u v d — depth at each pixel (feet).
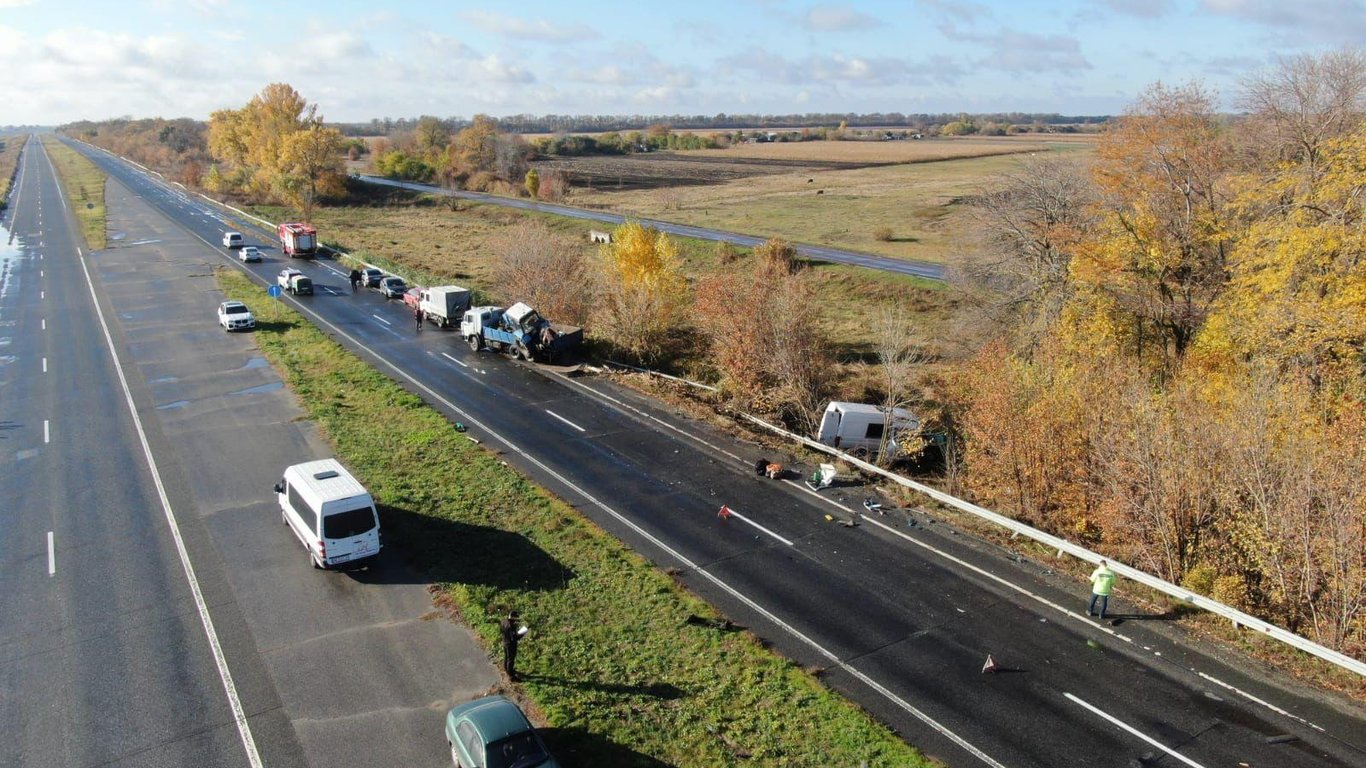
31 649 64.69
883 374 139.54
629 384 139.13
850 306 191.93
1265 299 95.96
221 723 56.95
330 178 409.28
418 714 58.03
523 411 124.36
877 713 59.93
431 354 154.20
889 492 99.14
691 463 106.52
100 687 60.49
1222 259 114.52
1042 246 135.13
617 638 67.77
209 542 81.61
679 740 56.24
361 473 97.50
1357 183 92.02
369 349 155.74
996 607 74.38
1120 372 96.78
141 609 70.23
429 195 415.85
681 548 83.87
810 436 118.52
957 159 573.33
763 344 128.88
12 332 159.74
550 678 62.18
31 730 56.03
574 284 171.32
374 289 212.84
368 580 75.36
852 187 416.26
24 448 104.22
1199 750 56.39
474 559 79.41
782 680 63.10
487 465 101.76
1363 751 56.49
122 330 162.30
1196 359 103.71
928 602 75.00
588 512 91.35
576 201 392.68
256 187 420.77
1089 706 60.95
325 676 62.03
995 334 136.46
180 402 122.01
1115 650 68.13
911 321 175.01
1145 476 82.38
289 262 247.29
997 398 95.40
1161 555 81.66
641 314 150.51
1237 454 77.25
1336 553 69.26
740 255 236.84
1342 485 70.33
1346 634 69.92
